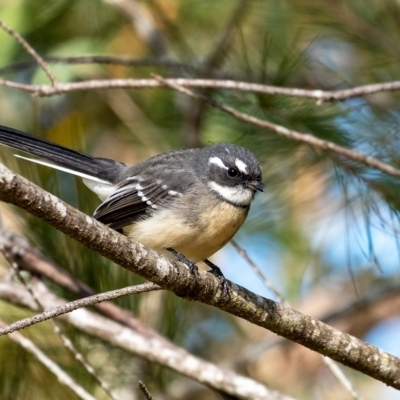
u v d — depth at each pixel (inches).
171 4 551.5
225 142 452.4
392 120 448.1
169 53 583.5
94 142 628.1
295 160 455.8
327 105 441.1
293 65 427.2
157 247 415.8
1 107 598.5
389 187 423.8
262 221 519.2
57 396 412.8
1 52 522.3
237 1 523.8
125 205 422.6
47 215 288.8
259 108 428.5
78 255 436.1
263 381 593.9
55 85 390.9
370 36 462.6
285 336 355.9
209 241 414.3
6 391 406.0
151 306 465.1
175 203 414.3
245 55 450.0
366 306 578.2
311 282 621.6
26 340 378.6
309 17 464.4
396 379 358.0
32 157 455.8
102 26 574.6
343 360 357.7
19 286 426.6
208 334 587.8
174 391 524.7
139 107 574.6
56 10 535.5
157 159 442.6
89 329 423.5
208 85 395.2
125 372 448.1
